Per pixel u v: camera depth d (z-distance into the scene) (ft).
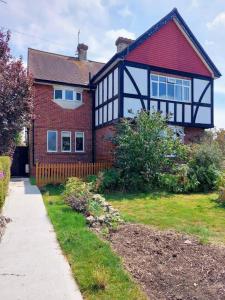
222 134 68.90
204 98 64.75
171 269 14.73
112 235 20.27
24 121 41.11
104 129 62.80
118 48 65.00
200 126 63.93
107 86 61.62
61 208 29.37
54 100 65.21
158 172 46.62
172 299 11.96
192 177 44.70
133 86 56.49
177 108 61.21
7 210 28.60
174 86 61.57
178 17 61.05
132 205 33.99
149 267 14.94
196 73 63.87
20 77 40.47
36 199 35.12
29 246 18.24
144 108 57.11
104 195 40.81
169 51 60.95
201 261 15.78
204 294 12.37
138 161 45.83
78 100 67.92
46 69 68.03
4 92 38.55
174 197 39.99
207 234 21.97
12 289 12.78
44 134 63.87
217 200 36.68
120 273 13.97
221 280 13.64
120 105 54.90
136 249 17.47
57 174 50.16
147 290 12.66
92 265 14.94
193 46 63.46
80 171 51.88
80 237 19.27
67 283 13.34
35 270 14.71
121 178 45.21
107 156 60.18
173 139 49.42
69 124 66.54
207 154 48.73
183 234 21.21
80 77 69.97
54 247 18.06
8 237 20.04
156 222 25.73
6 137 40.42
